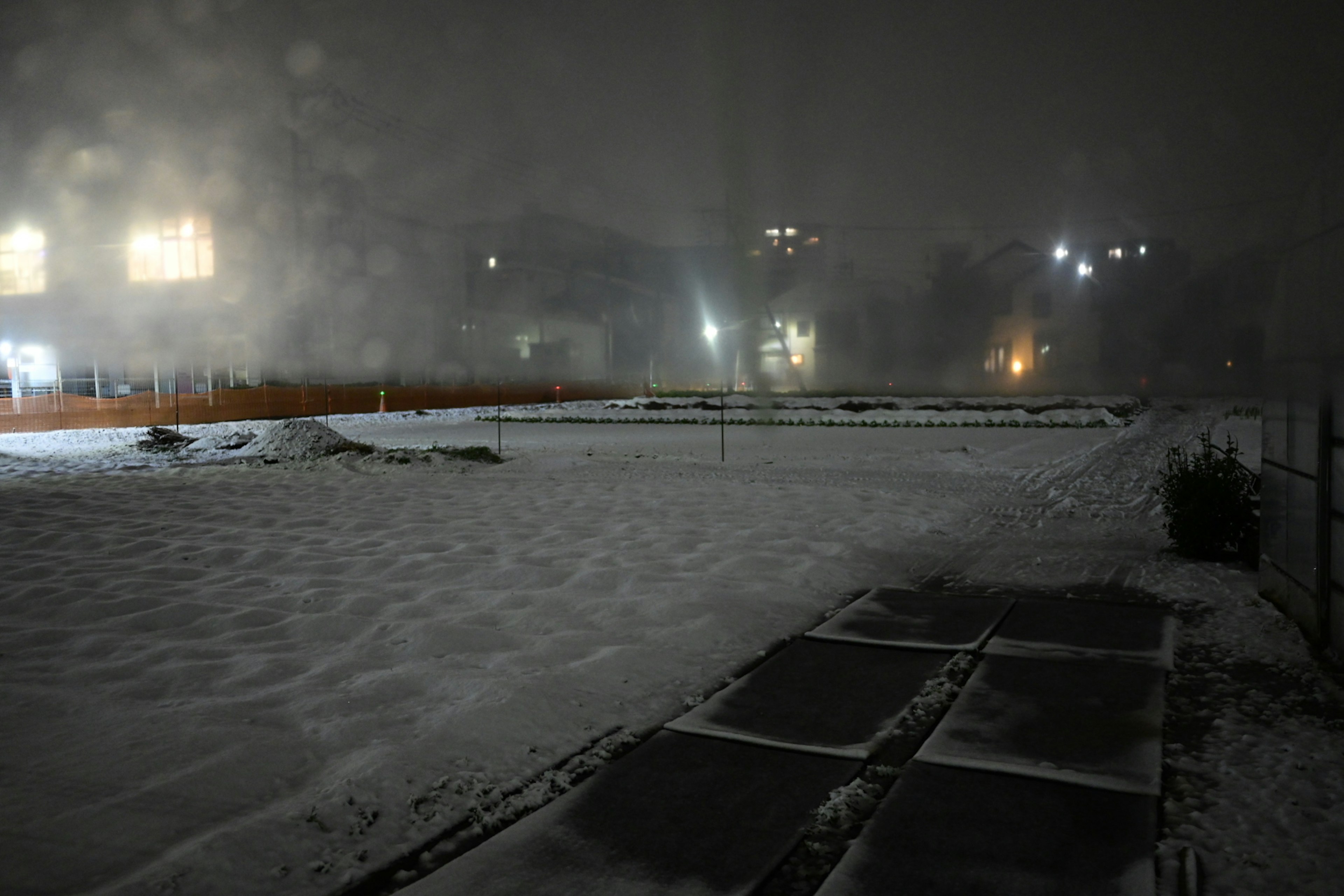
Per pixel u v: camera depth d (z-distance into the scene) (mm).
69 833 3260
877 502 11891
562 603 6543
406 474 15719
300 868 3094
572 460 18188
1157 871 3061
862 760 3994
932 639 5867
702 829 3391
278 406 36219
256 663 5184
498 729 4199
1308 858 3139
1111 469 16141
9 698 4613
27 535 9312
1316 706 4621
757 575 7484
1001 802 3562
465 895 2955
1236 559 8367
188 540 9047
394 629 5848
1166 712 4559
